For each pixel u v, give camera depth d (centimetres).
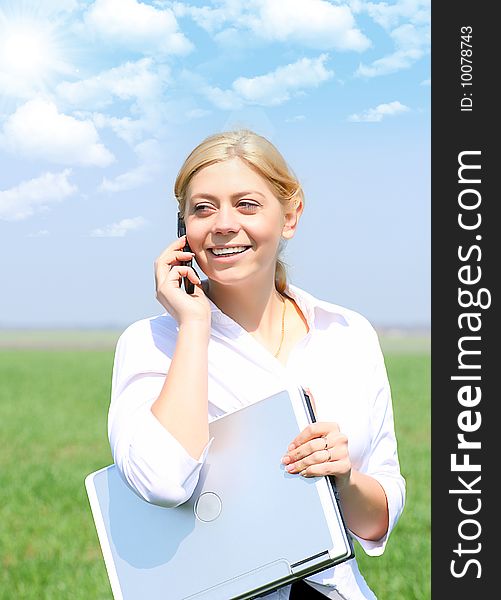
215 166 287
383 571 874
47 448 1992
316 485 270
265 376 297
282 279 321
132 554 282
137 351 300
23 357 5972
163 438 265
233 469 277
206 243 290
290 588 287
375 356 322
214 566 274
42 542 1086
